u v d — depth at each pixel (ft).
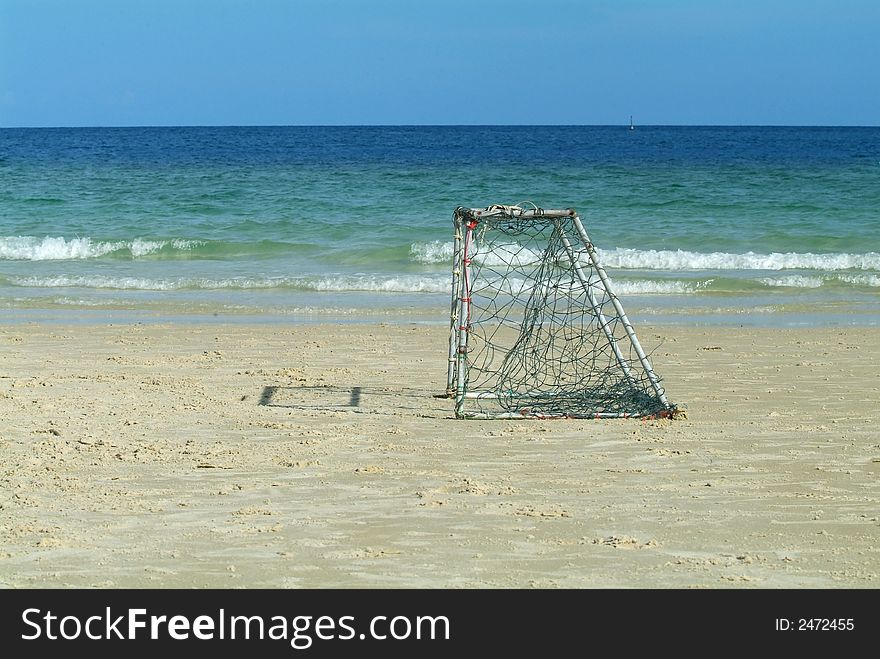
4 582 15.42
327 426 26.18
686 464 22.38
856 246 70.18
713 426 26.20
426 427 26.22
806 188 109.19
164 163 168.76
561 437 25.08
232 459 22.62
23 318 46.68
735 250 69.10
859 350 38.04
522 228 31.37
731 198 98.37
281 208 92.53
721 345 39.34
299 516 18.53
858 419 26.81
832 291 55.36
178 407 28.35
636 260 63.87
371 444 24.27
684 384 32.01
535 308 32.76
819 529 17.80
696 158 194.80
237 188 111.34
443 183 120.06
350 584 15.38
